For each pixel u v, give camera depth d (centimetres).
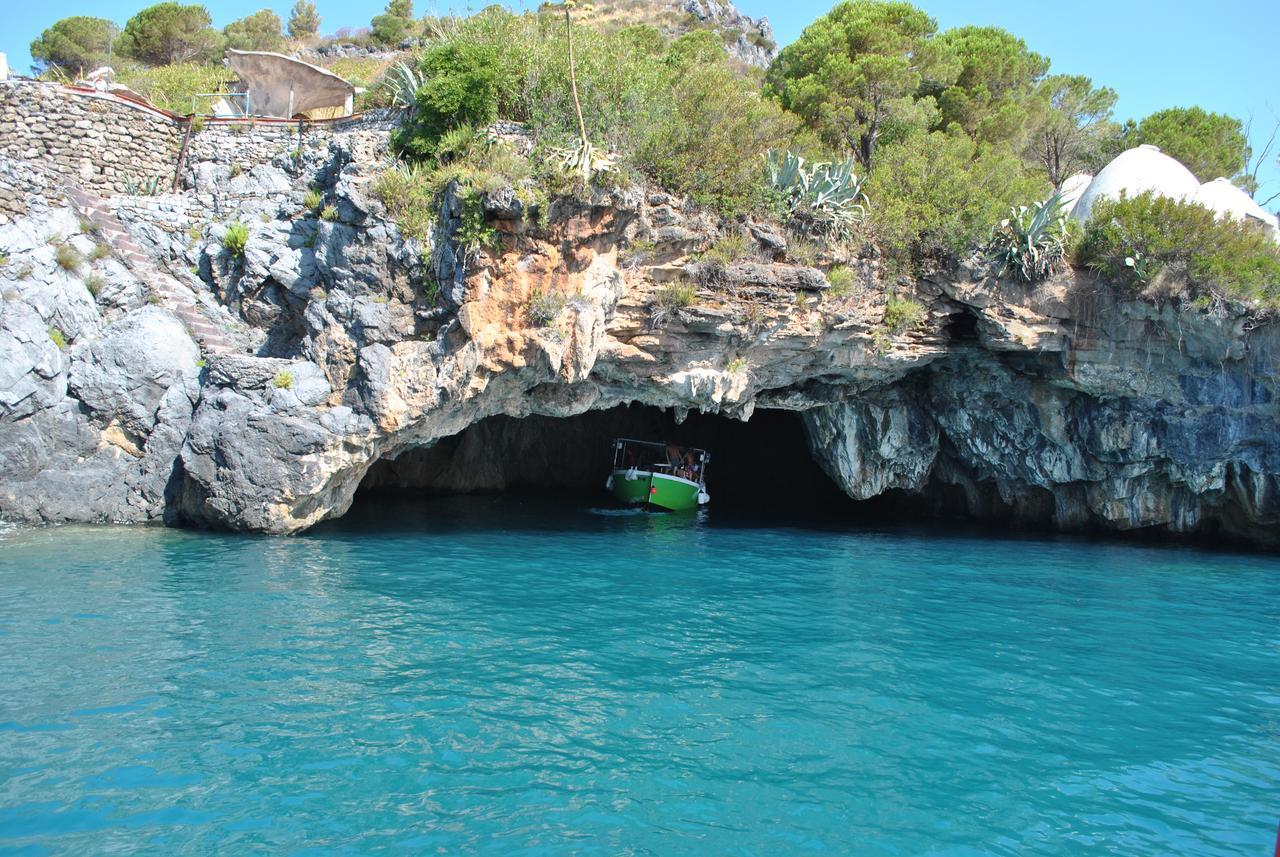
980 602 1616
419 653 1148
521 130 1980
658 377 2125
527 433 3488
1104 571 2005
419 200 1906
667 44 3631
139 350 1912
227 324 2131
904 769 858
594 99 2030
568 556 1928
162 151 2389
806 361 2302
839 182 2164
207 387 1880
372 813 729
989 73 3181
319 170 2195
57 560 1564
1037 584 1816
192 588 1424
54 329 1911
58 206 2098
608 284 1939
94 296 2005
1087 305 2327
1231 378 2330
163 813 716
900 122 2827
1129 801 812
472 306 1827
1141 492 2575
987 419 2656
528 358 1883
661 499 2977
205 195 2303
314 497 1920
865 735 938
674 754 866
